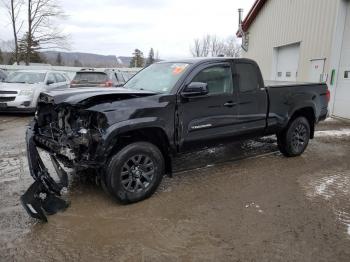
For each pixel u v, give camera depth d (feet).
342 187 15.87
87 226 11.88
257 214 12.92
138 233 11.47
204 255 10.23
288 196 14.69
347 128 31.35
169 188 15.40
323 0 37.86
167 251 10.44
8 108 35.40
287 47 47.52
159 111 13.67
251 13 56.08
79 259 10.00
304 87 20.42
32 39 103.81
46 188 13.06
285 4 46.57
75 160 12.73
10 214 12.67
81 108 12.69
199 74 15.37
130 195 13.44
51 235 11.25
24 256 10.09
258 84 17.88
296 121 20.39
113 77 42.29
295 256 10.18
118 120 12.55
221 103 16.02
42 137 14.73
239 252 10.38
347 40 35.32
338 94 36.73
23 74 40.65
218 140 16.42
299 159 20.53
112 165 12.86
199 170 18.03
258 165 19.15
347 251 10.45
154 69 17.49
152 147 13.87
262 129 18.35
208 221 12.34
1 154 20.72
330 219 12.54
